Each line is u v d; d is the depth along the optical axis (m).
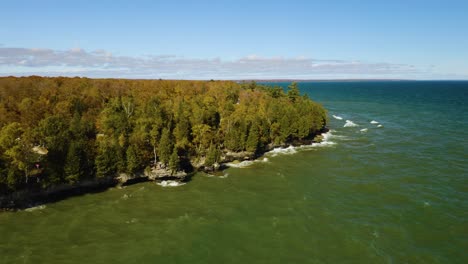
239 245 48.62
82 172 67.62
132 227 54.34
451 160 86.69
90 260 45.06
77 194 68.38
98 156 69.44
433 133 121.56
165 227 54.28
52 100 96.50
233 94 138.12
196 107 100.00
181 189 71.56
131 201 65.06
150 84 135.88
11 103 89.12
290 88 157.88
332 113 185.38
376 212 58.12
